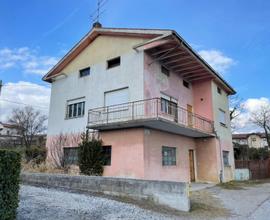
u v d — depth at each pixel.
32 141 43.19
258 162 26.30
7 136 44.97
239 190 15.17
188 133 17.02
